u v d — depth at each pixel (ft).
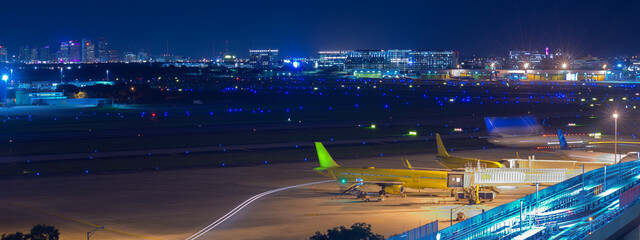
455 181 346.54
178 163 490.90
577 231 202.80
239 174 444.55
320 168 390.63
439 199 358.23
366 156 523.29
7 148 564.71
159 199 363.56
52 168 466.70
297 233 286.87
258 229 295.28
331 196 370.12
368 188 395.55
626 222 210.18
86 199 362.94
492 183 355.77
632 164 316.81
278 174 444.55
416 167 470.39
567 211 231.30
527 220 219.61
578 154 484.74
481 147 574.56
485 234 206.59
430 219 309.01
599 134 641.81
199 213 329.31
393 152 545.03
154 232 292.61
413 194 374.84
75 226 304.30
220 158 514.68
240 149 564.30
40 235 232.32
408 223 301.63
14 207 343.46
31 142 603.67
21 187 397.60
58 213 330.13
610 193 253.24
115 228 300.20
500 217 223.51
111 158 513.45
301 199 361.92
